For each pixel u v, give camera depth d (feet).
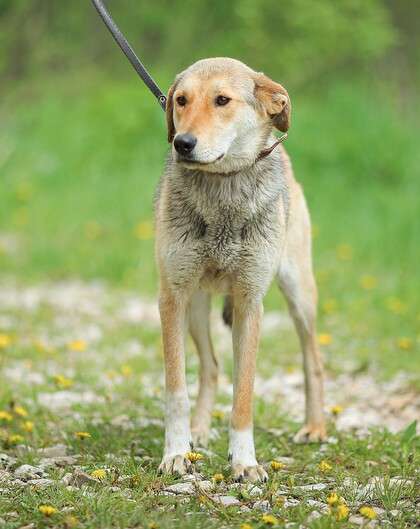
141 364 36.73
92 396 32.53
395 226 58.13
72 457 24.84
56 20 104.27
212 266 24.73
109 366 36.55
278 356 38.75
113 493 20.89
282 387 34.78
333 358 38.29
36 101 95.96
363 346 39.42
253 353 24.62
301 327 28.78
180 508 19.98
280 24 91.50
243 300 24.91
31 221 65.51
